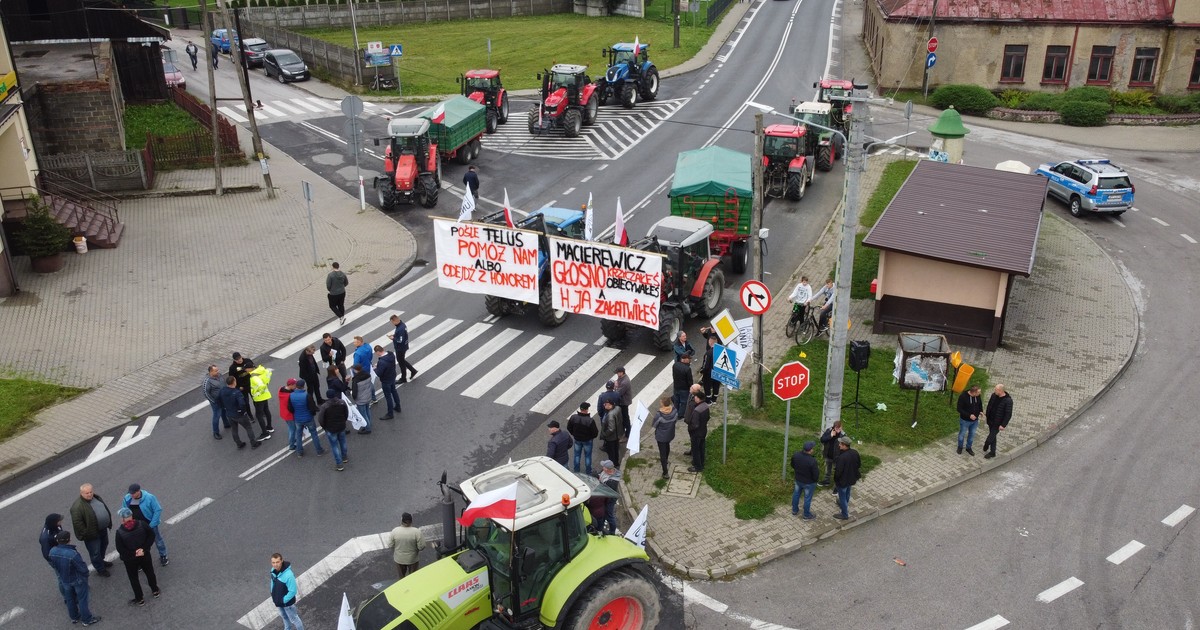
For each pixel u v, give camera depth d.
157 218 29.56
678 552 13.83
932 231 21.31
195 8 65.75
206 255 26.62
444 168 35.03
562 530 10.58
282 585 11.60
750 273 25.27
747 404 18.14
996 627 12.16
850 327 21.77
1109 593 12.78
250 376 17.14
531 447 16.89
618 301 19.48
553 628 10.55
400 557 12.63
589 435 15.55
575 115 38.97
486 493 9.98
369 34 61.78
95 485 15.86
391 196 29.95
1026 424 17.27
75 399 18.80
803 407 17.95
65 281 24.61
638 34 61.69
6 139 26.19
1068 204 30.75
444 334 21.89
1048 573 13.24
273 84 48.69
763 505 14.93
